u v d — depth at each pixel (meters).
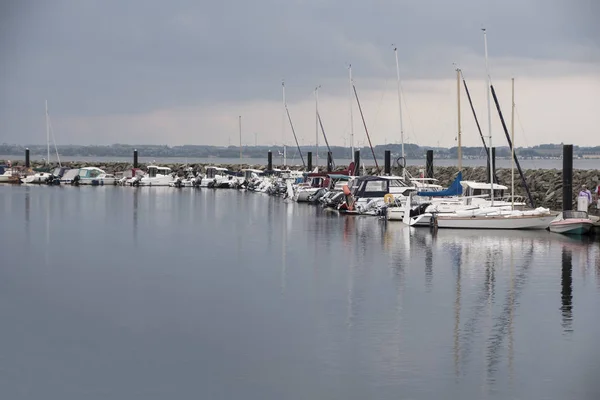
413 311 32.50
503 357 26.61
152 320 31.36
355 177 80.56
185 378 24.89
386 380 24.62
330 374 25.11
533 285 37.53
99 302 34.44
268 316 31.81
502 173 94.31
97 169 128.00
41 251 48.66
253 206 83.75
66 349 27.70
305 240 53.56
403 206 66.12
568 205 59.75
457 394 23.55
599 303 33.78
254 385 24.31
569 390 23.88
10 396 23.64
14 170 136.25
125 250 49.12
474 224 57.81
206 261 44.75
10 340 28.80
